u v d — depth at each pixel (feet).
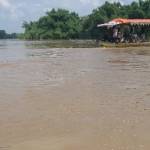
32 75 84.02
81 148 34.42
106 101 53.52
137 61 114.42
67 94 59.31
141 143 35.27
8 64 112.47
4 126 41.52
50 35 497.46
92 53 157.58
